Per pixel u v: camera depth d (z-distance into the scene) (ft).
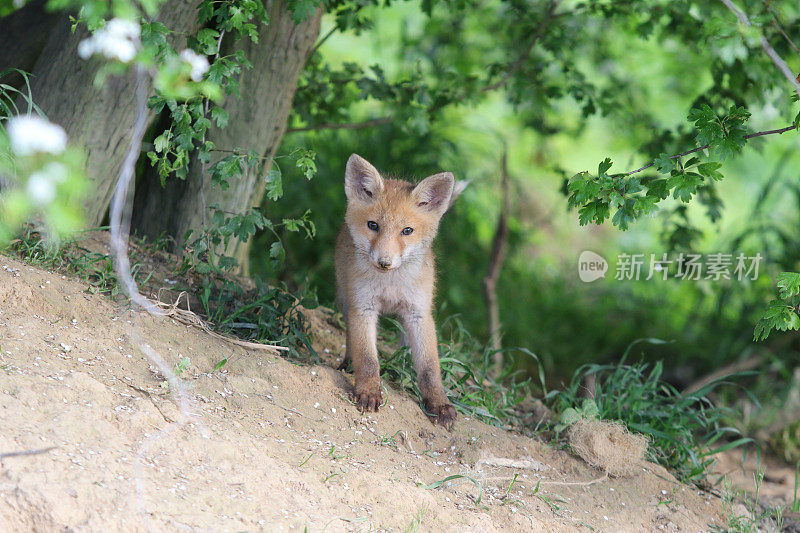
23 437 18.80
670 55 56.90
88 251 30.58
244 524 18.84
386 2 41.16
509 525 23.58
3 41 34.06
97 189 32.35
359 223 30.91
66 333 25.05
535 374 53.42
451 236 57.00
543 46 44.32
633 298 60.23
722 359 52.75
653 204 23.11
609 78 52.60
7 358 22.26
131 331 26.43
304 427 25.79
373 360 29.94
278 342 30.66
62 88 31.09
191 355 26.94
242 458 21.85
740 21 24.94
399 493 22.80
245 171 36.11
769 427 44.19
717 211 40.91
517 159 73.92
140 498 18.28
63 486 17.57
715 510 29.66
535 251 68.44
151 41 24.14
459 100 43.04
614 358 56.08
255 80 35.45
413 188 31.53
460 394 33.30
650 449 32.76
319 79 43.98
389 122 48.49
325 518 20.45
